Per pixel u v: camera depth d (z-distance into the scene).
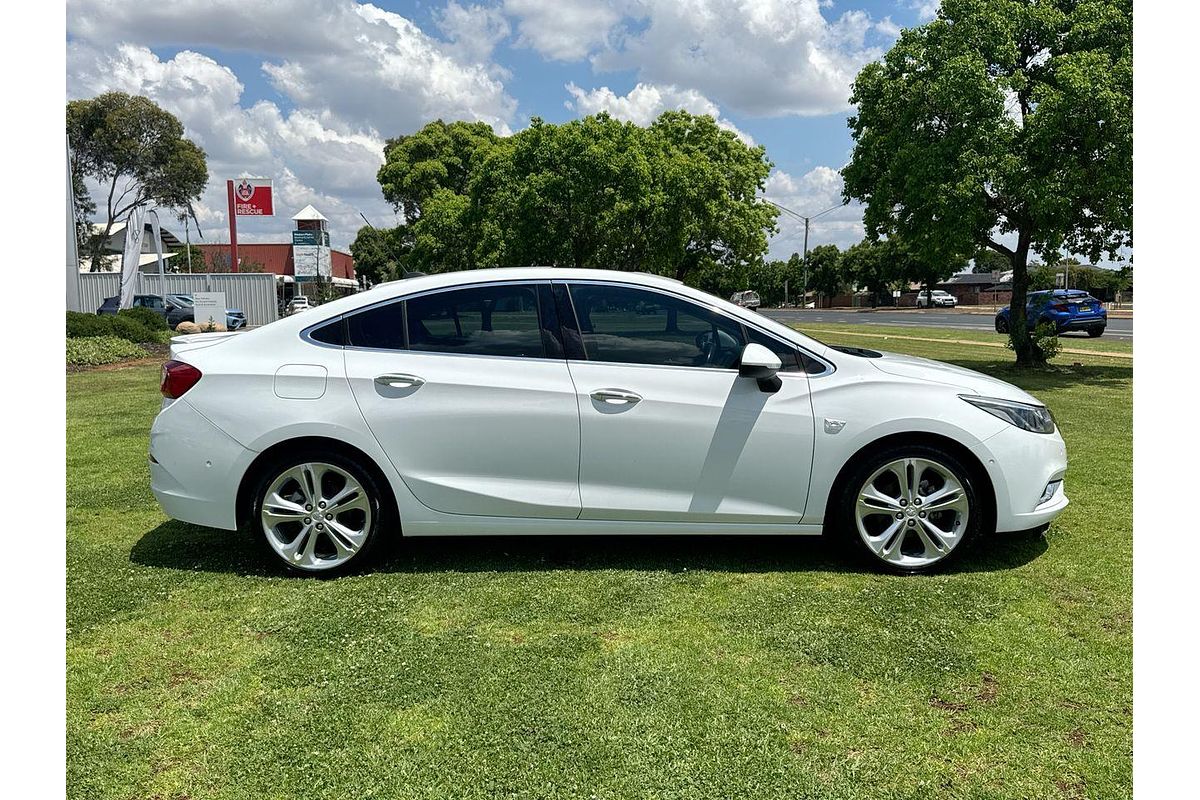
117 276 35.09
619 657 3.12
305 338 4.00
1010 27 12.88
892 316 48.69
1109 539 4.51
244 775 2.39
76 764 2.43
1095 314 23.14
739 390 3.95
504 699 2.81
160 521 4.91
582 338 4.02
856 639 3.27
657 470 3.95
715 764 2.45
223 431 3.88
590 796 2.30
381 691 2.87
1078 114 11.85
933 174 12.93
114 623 3.42
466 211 30.73
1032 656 3.12
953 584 3.86
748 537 4.59
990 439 3.93
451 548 4.38
